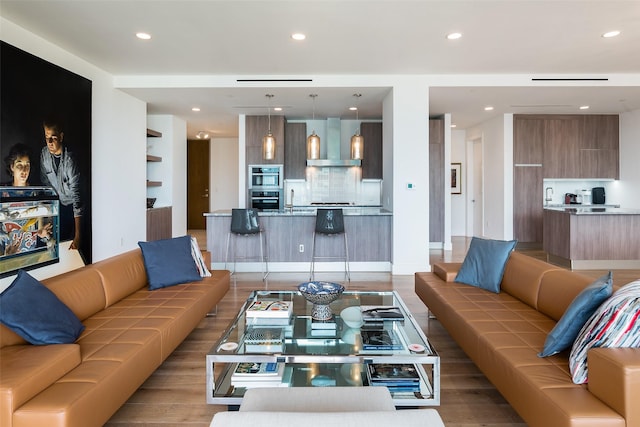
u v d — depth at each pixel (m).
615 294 1.70
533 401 1.64
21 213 3.73
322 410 1.29
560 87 5.59
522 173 7.74
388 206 5.94
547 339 1.93
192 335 3.26
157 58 4.74
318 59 4.79
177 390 2.36
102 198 5.23
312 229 5.86
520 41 4.18
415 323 2.45
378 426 0.84
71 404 1.50
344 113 7.43
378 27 3.80
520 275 2.92
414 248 5.64
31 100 3.85
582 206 7.55
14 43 3.73
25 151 3.77
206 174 11.44
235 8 3.40
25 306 1.95
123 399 1.86
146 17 3.58
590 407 1.46
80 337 2.16
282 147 7.59
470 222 9.46
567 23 3.72
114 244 5.51
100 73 5.16
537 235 7.78
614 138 7.74
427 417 0.88
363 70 5.25
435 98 6.33
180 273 3.38
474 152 9.38
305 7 3.38
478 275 3.29
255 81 5.49
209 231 5.85
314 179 8.27
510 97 6.24
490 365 2.05
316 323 2.42
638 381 1.38
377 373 2.07
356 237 5.89
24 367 1.60
